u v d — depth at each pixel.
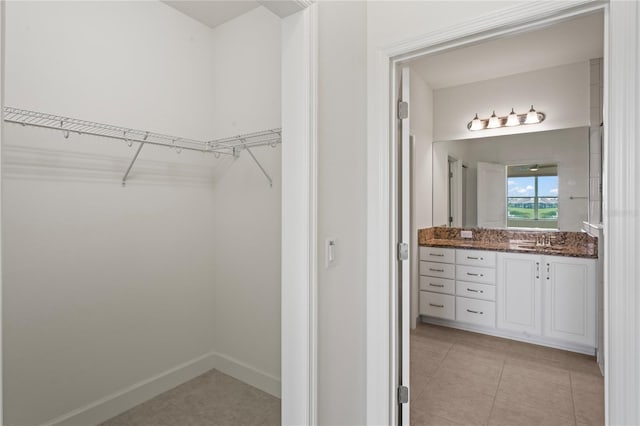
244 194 2.64
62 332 2.00
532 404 2.33
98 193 2.15
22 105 1.83
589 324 3.04
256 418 2.21
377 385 1.81
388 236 1.79
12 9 1.79
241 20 2.63
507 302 3.45
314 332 1.44
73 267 2.04
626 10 1.20
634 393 1.18
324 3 1.52
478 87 4.05
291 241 1.45
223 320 2.79
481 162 4.05
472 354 3.13
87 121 2.04
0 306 0.61
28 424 1.88
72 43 2.02
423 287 3.95
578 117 3.53
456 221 4.20
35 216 1.90
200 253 2.76
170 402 2.37
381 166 1.78
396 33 1.73
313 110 1.42
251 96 2.57
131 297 2.32
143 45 2.36
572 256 3.11
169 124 2.52
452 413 2.23
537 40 3.05
